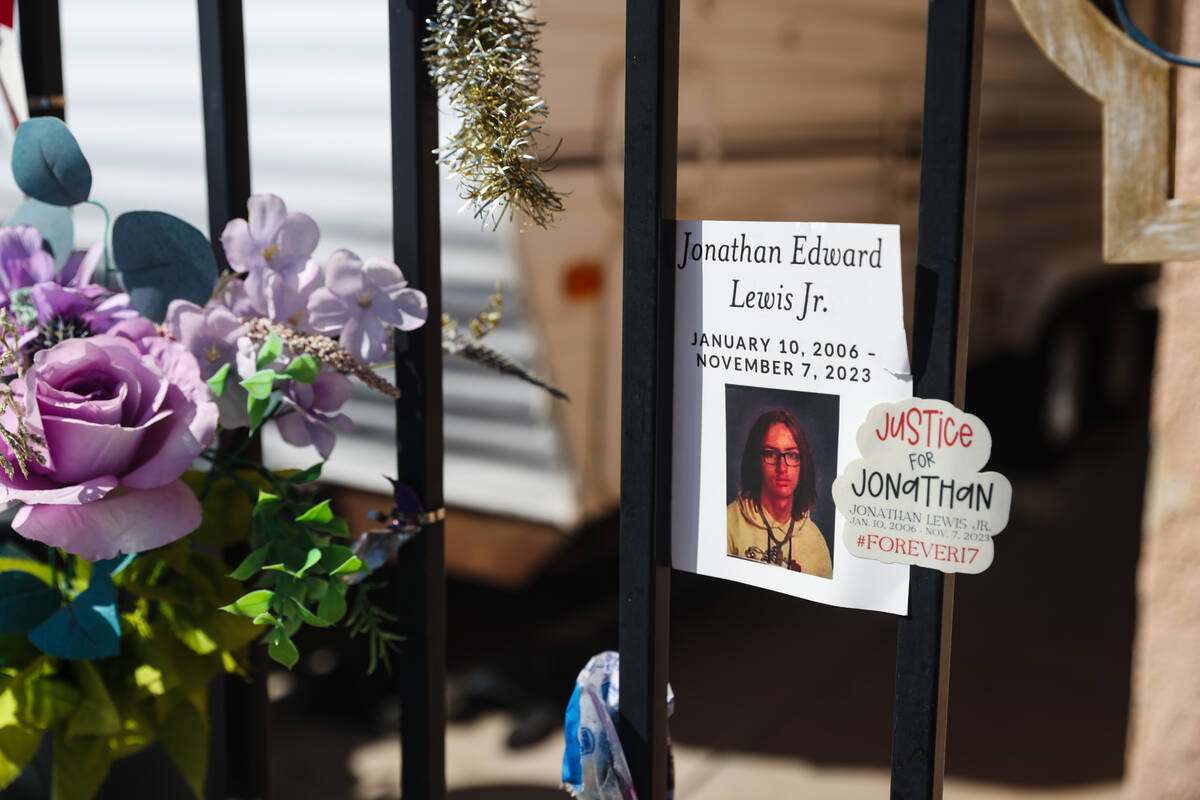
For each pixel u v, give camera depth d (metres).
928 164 0.93
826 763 3.20
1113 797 3.00
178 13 3.49
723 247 1.04
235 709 1.62
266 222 1.17
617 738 1.16
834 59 4.32
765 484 1.06
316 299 1.17
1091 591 4.51
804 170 4.19
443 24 1.08
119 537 1.06
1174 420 1.69
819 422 1.01
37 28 1.54
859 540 0.99
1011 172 5.82
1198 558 1.70
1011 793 3.04
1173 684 1.74
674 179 1.07
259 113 3.31
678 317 1.08
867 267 0.96
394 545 1.28
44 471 1.08
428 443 1.30
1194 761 1.74
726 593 4.47
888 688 3.66
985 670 3.82
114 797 1.72
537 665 3.59
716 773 3.15
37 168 1.21
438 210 1.27
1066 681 3.73
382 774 3.12
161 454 1.09
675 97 1.06
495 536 3.25
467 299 3.08
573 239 3.10
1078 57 1.15
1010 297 5.89
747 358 1.04
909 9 4.88
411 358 1.28
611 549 3.49
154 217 1.19
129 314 1.18
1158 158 1.16
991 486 0.92
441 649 1.37
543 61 2.89
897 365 0.96
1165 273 1.68
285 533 1.11
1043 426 5.90
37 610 1.18
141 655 1.23
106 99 3.71
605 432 3.30
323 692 3.50
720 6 3.56
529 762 3.17
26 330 1.19
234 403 1.18
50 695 1.18
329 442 1.22
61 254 1.27
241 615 1.21
